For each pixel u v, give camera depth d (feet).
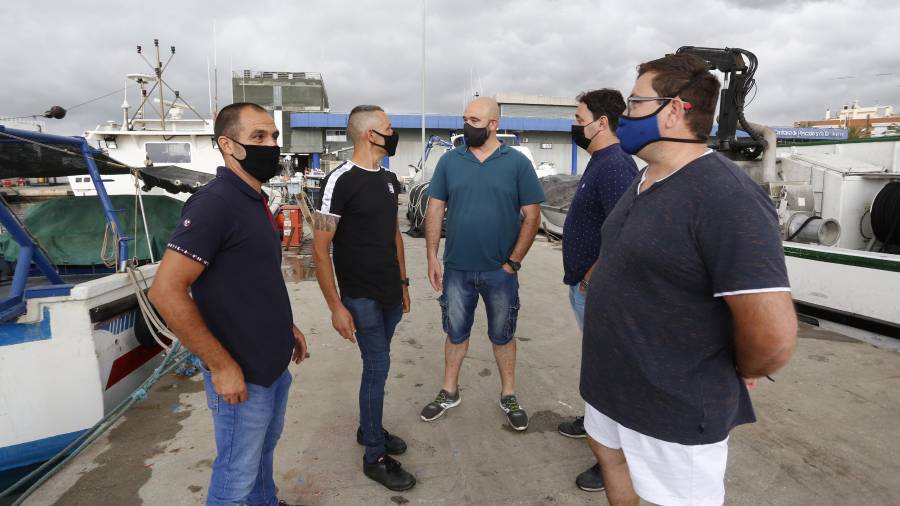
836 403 11.55
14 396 10.37
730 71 18.24
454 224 10.33
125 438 10.28
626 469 5.97
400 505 8.27
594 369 5.53
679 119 4.83
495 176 10.01
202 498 8.41
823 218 18.98
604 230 5.62
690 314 4.73
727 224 4.33
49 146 11.76
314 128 123.44
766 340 4.25
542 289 22.81
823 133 133.49
